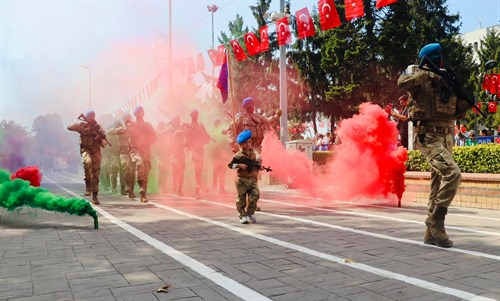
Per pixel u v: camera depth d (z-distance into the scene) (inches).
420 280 137.6
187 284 134.2
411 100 198.4
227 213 301.6
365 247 186.9
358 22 1300.4
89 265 157.6
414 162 402.6
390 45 1211.2
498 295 122.7
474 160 357.7
